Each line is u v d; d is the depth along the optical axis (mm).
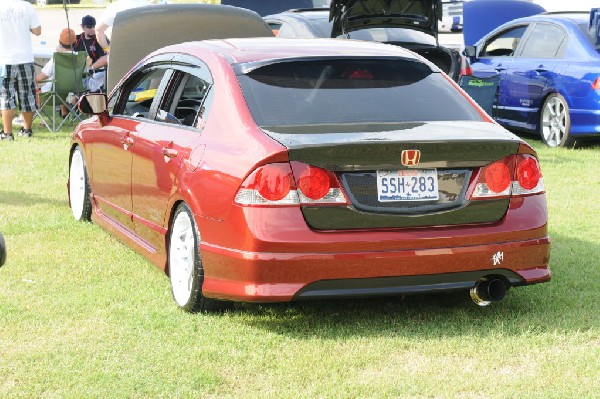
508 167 5211
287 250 4871
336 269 4902
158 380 4473
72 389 4367
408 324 5348
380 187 4973
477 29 16375
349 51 5832
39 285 6117
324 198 4891
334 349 4914
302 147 4859
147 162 6102
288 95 5414
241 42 6098
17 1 13273
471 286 5180
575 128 12531
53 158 11617
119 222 6883
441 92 5688
